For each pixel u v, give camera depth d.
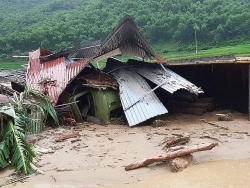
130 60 16.55
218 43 51.94
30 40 53.34
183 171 8.22
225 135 10.80
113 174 8.21
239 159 8.83
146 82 14.55
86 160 9.12
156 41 57.97
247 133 10.91
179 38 55.84
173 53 50.75
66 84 13.80
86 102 14.68
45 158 9.36
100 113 13.58
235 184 7.41
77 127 12.69
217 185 7.39
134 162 8.53
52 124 13.23
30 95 12.31
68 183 7.83
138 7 65.62
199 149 8.71
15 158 8.34
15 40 53.81
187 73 16.75
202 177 7.83
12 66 45.66
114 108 13.88
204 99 14.98
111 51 15.55
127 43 15.65
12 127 8.98
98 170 8.46
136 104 13.15
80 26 56.72
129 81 14.46
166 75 14.84
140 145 10.16
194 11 62.84
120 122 13.31
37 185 7.76
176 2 65.44
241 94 13.80
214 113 14.31
